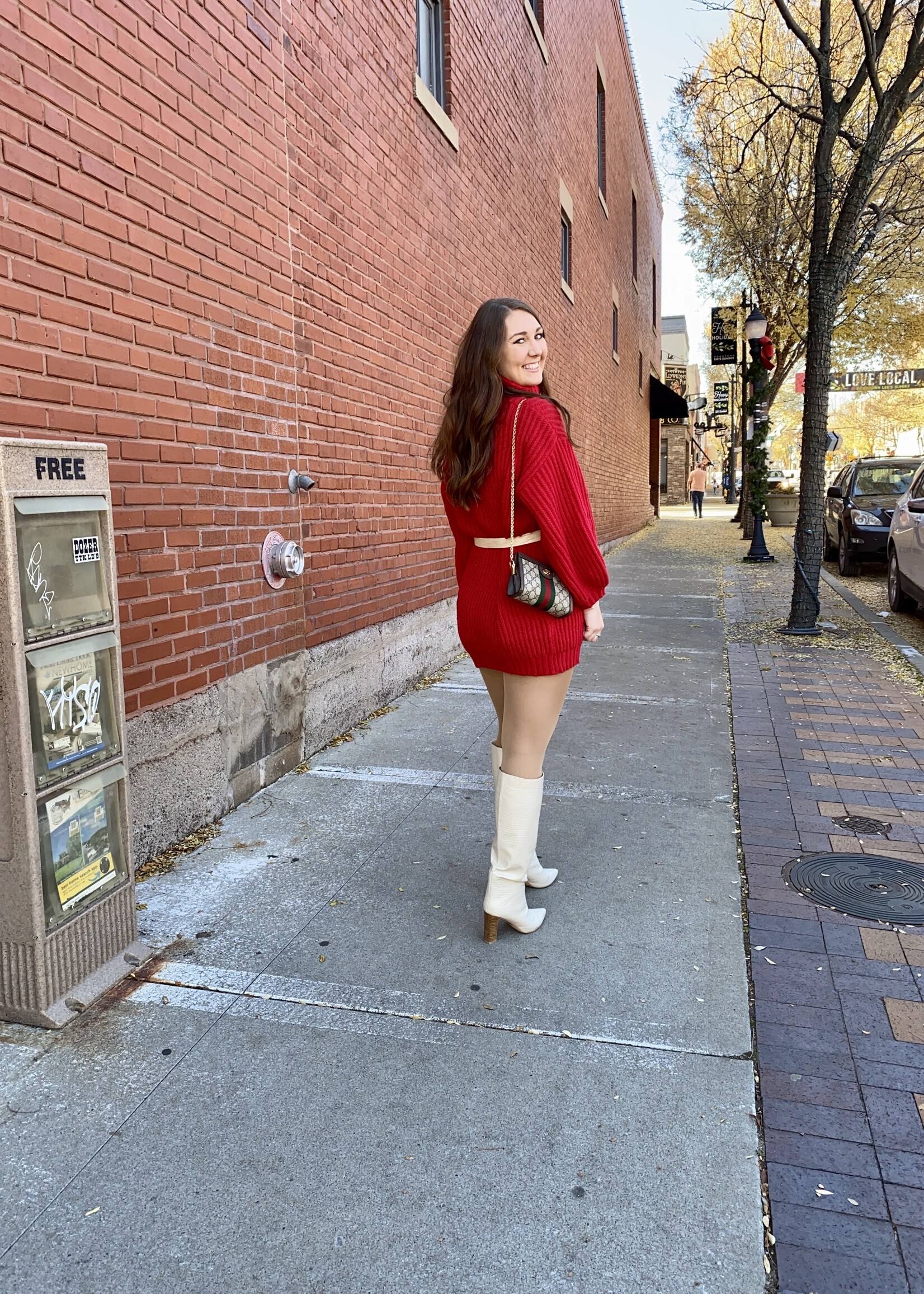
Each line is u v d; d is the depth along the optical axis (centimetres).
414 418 660
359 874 352
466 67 761
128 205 322
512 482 265
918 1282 173
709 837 388
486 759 492
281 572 438
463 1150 207
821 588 1188
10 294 268
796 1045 246
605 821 405
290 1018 258
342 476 530
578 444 1414
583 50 1401
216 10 379
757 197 1316
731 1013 261
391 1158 205
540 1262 178
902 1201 193
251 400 416
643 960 290
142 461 337
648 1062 239
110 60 311
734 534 2275
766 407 1532
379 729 554
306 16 468
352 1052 243
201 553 379
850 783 451
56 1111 219
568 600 273
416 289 655
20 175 270
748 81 1245
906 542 967
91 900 266
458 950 296
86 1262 177
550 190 1148
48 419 286
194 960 288
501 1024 255
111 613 261
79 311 299
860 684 664
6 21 263
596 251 1558
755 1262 178
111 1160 203
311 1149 207
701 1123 216
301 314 469
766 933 307
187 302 362
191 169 362
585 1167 202
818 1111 221
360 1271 176
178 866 357
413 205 645
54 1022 250
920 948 297
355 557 552
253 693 429
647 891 338
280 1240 183
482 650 283
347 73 524
